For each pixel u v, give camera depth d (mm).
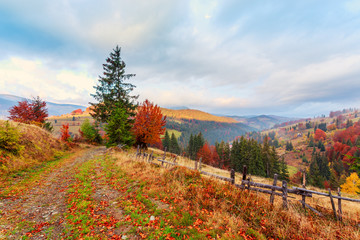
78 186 8359
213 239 4078
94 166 12750
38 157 13891
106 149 22609
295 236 4359
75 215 5465
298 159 105562
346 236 4418
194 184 7531
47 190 7918
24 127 16031
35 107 25750
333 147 86562
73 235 4363
